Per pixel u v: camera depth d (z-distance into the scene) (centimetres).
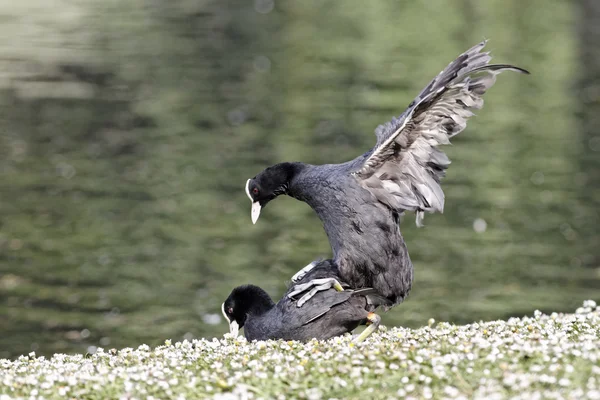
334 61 4166
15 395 607
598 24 4981
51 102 3262
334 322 794
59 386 619
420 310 1664
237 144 2838
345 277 811
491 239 2091
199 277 1825
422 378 591
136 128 2998
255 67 4025
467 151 2844
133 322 1584
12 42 4219
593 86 3741
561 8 5462
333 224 820
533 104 3475
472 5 5628
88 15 5134
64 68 3781
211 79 3772
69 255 1914
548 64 4106
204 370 654
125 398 591
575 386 569
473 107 790
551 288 1781
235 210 2266
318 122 3112
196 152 2745
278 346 719
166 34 4719
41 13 5072
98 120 3067
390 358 627
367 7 5712
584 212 2272
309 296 788
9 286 1736
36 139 2812
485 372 592
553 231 2138
